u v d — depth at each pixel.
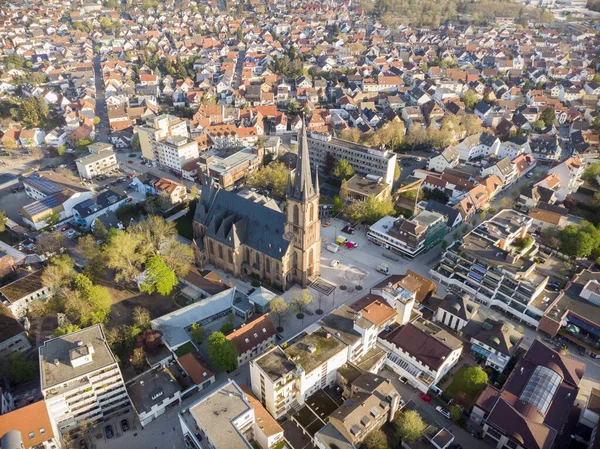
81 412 115.19
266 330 138.50
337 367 125.06
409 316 143.12
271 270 163.75
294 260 162.12
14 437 100.12
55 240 181.25
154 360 131.88
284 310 148.12
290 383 113.00
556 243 182.88
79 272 171.50
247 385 127.75
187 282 165.25
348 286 167.50
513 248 176.62
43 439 105.06
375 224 193.38
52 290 158.88
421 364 126.19
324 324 132.50
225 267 173.75
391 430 114.06
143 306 157.00
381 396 112.00
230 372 132.00
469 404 121.38
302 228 151.12
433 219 185.38
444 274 167.62
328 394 123.25
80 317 144.75
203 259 174.75
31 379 129.00
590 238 173.88
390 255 185.50
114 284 167.62
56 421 111.94
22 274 170.25
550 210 199.50
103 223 194.75
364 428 106.50
